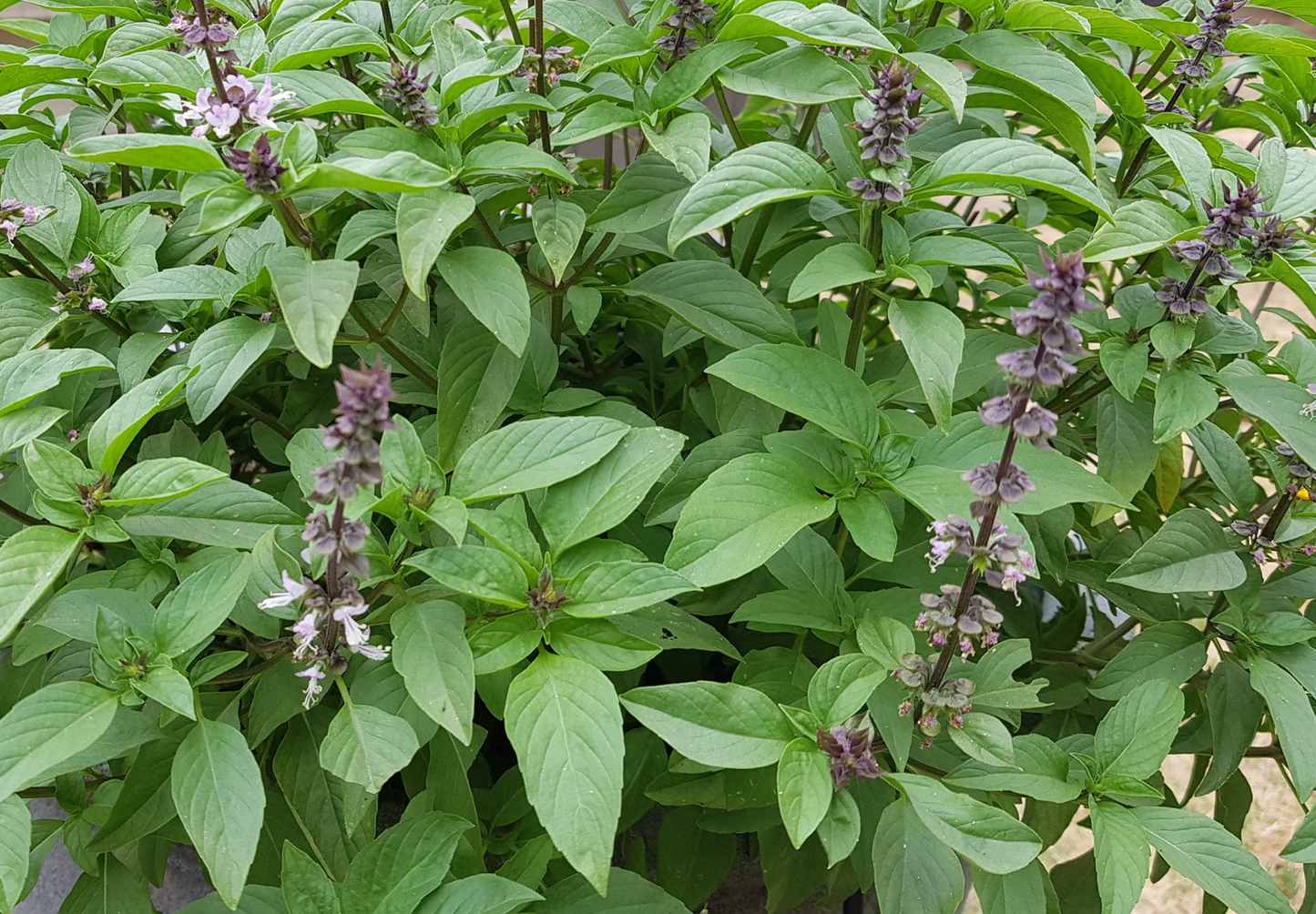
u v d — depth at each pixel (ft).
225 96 0.98
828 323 1.28
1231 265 1.13
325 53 1.11
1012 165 1.03
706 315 1.23
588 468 1.05
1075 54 1.32
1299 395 1.12
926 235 1.40
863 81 1.17
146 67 1.09
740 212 1.02
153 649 0.94
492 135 1.19
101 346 1.26
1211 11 1.34
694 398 1.40
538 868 1.02
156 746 1.03
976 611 0.93
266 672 1.06
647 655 0.96
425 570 0.94
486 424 1.14
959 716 0.98
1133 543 1.36
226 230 1.20
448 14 1.34
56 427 1.17
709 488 1.02
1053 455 1.05
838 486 1.08
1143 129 1.39
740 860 1.34
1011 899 0.99
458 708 0.88
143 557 1.10
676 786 1.14
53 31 1.49
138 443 1.31
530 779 0.86
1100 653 1.46
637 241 1.33
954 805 0.92
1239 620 1.17
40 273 1.21
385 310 1.26
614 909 1.03
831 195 1.08
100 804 1.10
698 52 1.14
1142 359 1.17
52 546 0.96
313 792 1.08
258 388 1.42
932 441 1.10
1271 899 0.96
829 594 1.13
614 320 1.71
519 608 0.99
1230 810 1.38
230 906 0.84
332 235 1.36
